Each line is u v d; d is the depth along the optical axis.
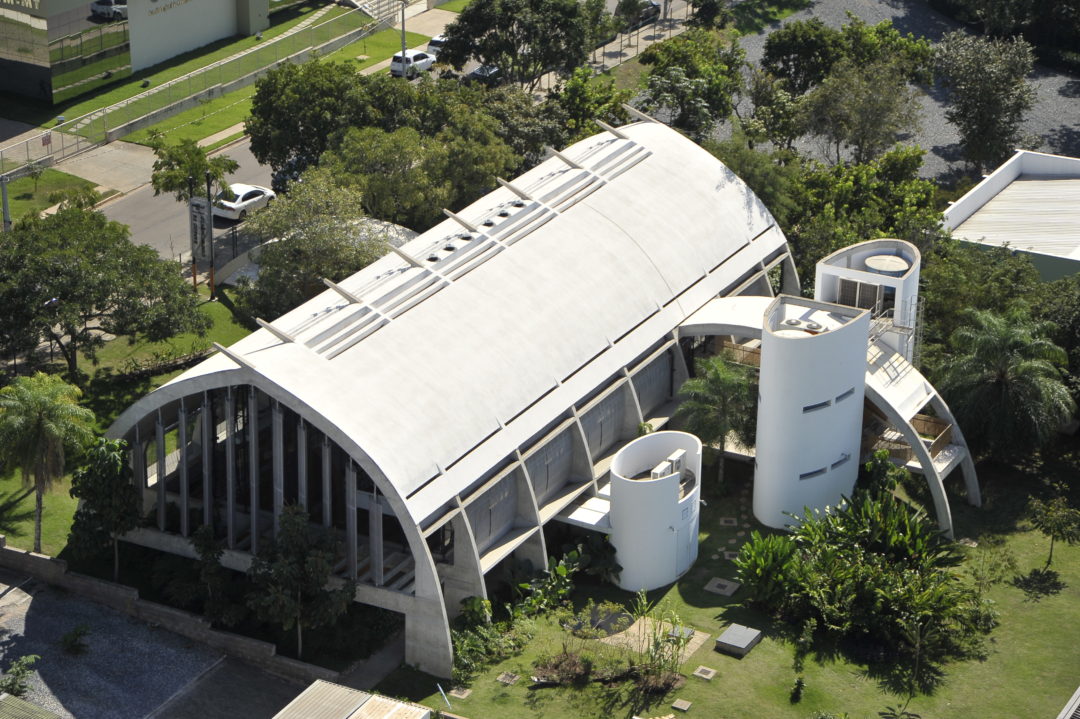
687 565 82.62
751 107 147.00
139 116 138.88
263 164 122.12
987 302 99.00
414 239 97.69
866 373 87.31
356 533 75.88
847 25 158.62
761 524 86.94
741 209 102.50
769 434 84.88
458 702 71.75
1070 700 69.31
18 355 100.50
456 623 76.19
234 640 76.19
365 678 73.94
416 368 79.19
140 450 80.69
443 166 111.00
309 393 74.62
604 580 81.44
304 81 119.19
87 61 142.25
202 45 158.38
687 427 88.75
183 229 119.19
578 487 85.12
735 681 72.56
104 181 127.38
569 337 86.19
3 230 114.06
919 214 109.38
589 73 133.75
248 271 111.81
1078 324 94.75
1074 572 82.38
